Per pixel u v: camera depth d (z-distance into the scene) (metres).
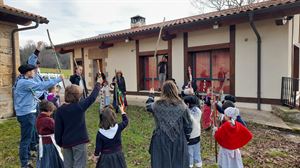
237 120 3.39
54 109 3.57
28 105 3.82
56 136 3.09
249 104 8.27
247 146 4.94
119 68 12.38
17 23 8.27
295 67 8.12
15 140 5.39
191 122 2.96
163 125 2.85
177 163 2.81
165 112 2.86
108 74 12.90
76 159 3.08
